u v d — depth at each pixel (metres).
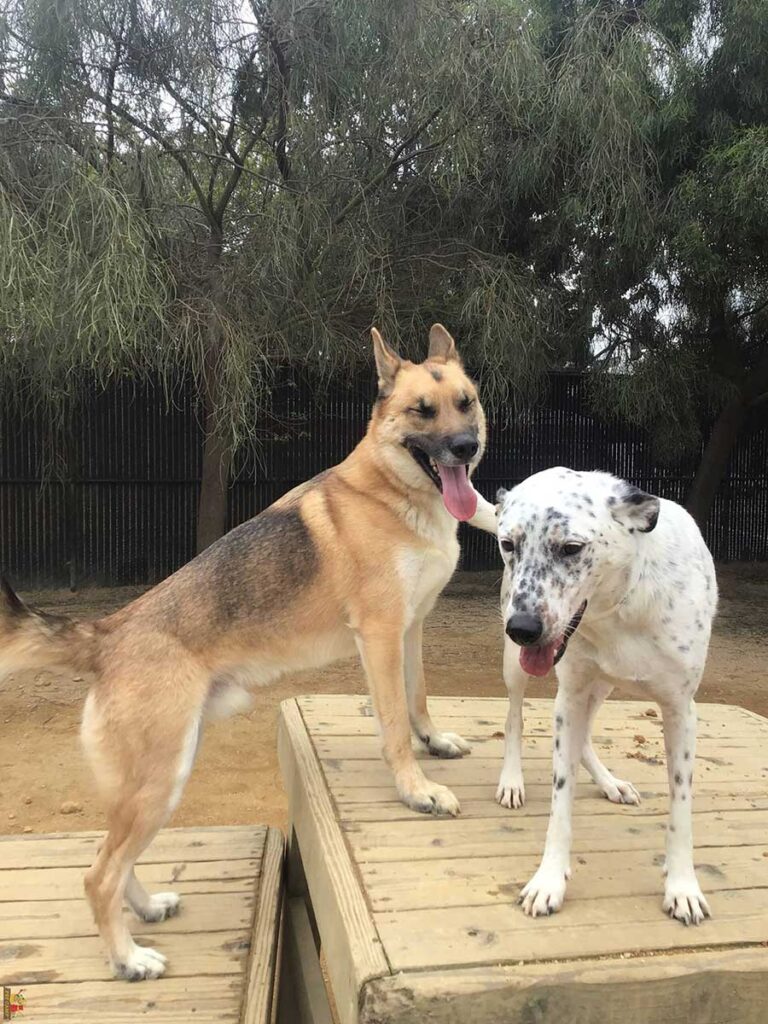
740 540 13.24
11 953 2.55
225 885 3.05
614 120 7.58
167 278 6.90
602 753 3.65
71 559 10.29
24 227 6.19
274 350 7.80
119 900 2.45
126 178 6.95
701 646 2.19
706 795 3.12
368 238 7.91
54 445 9.93
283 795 4.96
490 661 7.82
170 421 10.59
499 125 8.12
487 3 7.21
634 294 10.03
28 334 6.56
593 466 12.13
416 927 2.09
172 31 7.17
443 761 3.55
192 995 2.34
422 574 3.23
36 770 5.19
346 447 11.27
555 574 1.99
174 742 2.55
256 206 8.04
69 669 2.73
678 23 9.04
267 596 2.98
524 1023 1.86
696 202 8.53
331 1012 3.02
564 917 2.15
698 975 1.91
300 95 7.49
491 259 8.38
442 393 3.34
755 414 13.00
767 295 10.31
